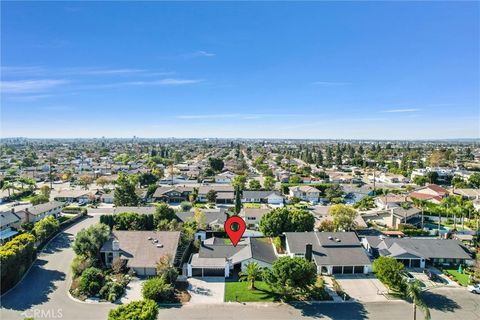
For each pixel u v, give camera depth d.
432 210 88.31
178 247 58.22
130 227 69.56
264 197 107.56
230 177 146.12
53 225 68.19
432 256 55.38
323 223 70.50
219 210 89.88
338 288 45.97
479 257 54.66
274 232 64.75
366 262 52.06
